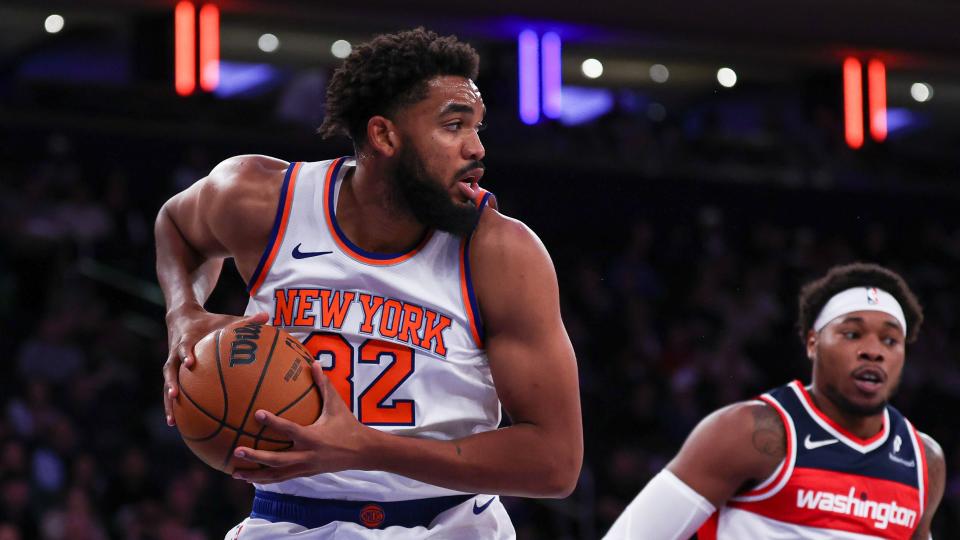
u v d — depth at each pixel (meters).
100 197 21.61
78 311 18.77
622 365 20.20
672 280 24.03
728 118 33.34
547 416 4.36
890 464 6.02
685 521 5.89
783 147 26.66
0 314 18.81
